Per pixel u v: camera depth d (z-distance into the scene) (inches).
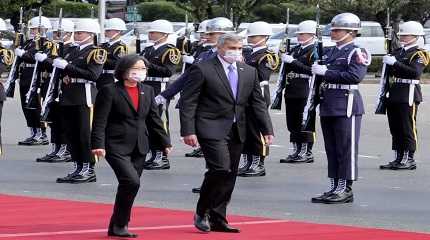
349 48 731.4
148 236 596.7
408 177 900.6
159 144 603.8
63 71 837.2
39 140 1123.3
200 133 597.6
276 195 787.4
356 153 739.4
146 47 942.4
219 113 601.3
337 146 739.4
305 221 666.2
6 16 2534.5
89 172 849.5
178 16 3046.3
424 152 1091.3
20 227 624.7
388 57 927.0
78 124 837.8
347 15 738.2
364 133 1259.2
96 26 845.2
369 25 2404.0
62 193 782.5
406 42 927.7
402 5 2586.1
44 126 1119.6
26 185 828.0
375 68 2352.4
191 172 923.4
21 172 909.8
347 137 734.5
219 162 595.2
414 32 922.1
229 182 608.1
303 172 927.0
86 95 833.5
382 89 940.0
